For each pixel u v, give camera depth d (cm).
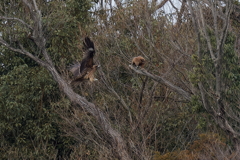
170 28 5034
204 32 4225
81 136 4822
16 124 5444
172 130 5397
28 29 5397
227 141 4328
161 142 4934
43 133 5441
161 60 5212
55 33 5516
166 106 5300
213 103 4381
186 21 5178
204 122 4372
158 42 5238
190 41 4994
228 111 4291
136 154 4209
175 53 4928
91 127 4991
